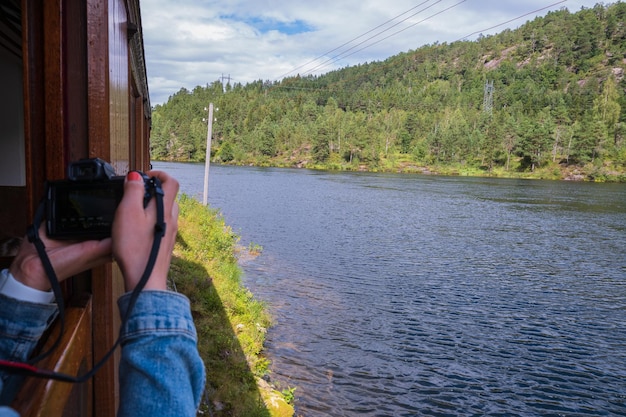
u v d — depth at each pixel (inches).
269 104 6146.7
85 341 51.2
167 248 29.9
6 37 134.0
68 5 50.2
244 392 256.5
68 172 32.1
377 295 527.5
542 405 315.3
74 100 52.1
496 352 392.2
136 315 26.6
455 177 3587.6
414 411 294.4
